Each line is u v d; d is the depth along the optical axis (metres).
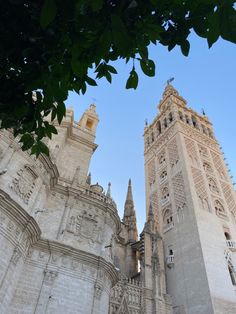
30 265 24.97
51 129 5.89
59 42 4.54
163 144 71.06
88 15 4.04
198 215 47.62
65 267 26.55
